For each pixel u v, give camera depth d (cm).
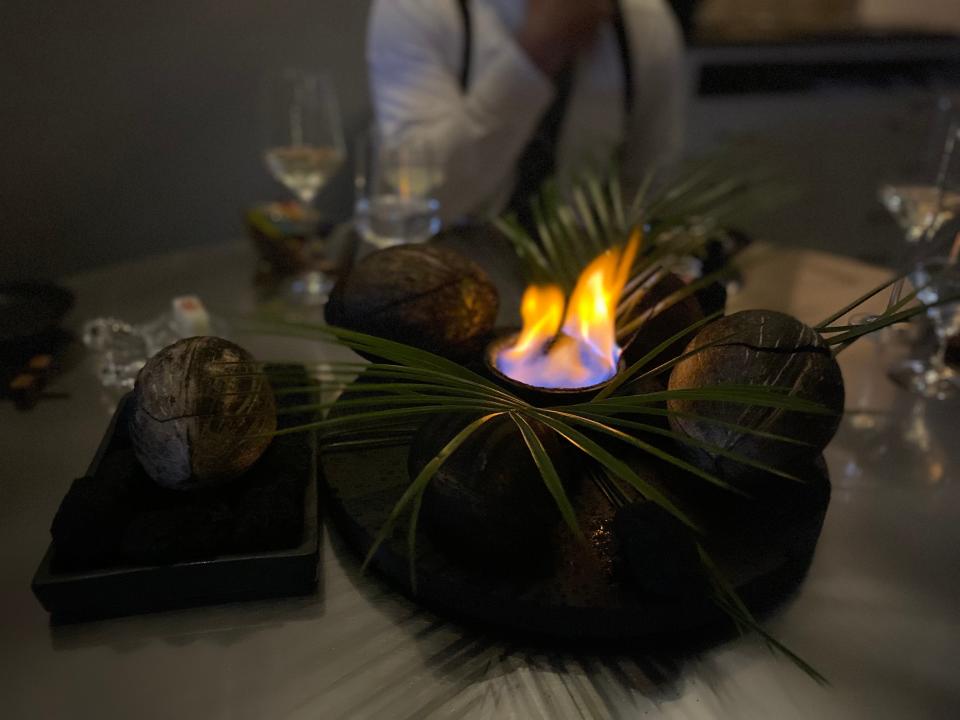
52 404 61
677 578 37
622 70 132
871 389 68
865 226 229
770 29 220
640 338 52
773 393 38
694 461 44
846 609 43
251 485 45
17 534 47
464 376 42
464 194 124
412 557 35
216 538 41
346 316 52
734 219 98
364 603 42
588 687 38
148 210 143
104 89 130
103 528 40
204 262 89
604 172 84
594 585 40
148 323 74
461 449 40
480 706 37
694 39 191
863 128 217
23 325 70
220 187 151
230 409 42
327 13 153
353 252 89
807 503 47
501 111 123
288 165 94
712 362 44
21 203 127
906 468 57
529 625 40
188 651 39
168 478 42
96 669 38
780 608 43
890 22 266
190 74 139
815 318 78
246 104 149
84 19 123
